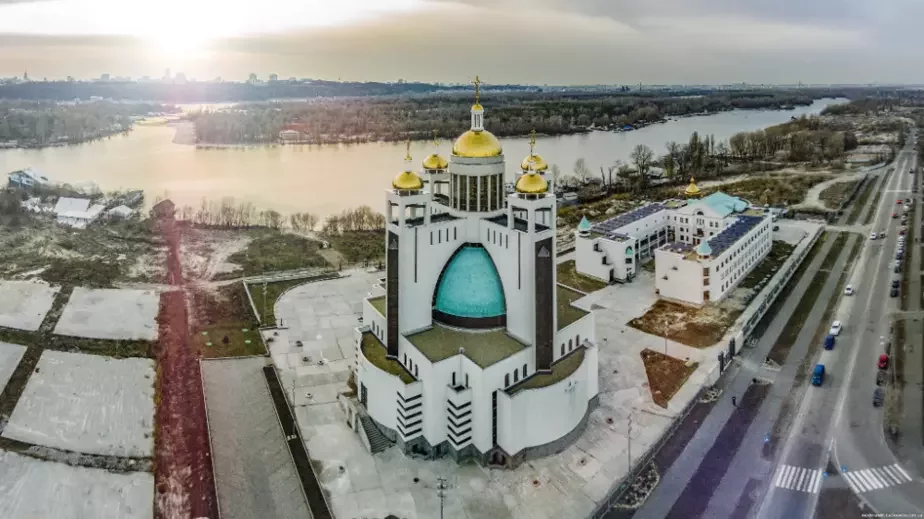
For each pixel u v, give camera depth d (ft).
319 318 524.52
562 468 327.88
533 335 343.87
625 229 643.86
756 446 339.98
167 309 552.00
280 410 382.83
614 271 600.80
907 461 321.32
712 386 405.59
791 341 466.70
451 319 366.84
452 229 368.27
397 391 339.16
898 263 624.59
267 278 627.87
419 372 339.98
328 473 325.62
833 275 608.60
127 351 476.13
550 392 331.77
